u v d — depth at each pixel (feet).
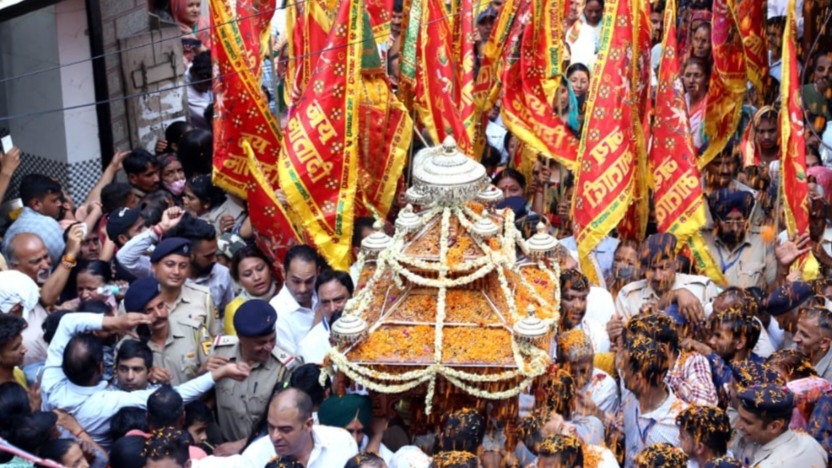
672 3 28.94
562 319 25.48
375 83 28.66
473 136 30.50
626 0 28.19
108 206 31.22
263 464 21.89
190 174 33.22
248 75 28.91
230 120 29.22
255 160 27.81
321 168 27.53
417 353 22.24
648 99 30.27
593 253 30.66
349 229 27.68
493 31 32.24
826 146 33.96
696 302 26.40
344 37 27.48
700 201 29.01
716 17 32.12
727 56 32.17
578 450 20.35
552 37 30.01
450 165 23.21
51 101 38.01
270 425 21.02
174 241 25.76
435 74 29.48
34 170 38.40
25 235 27.96
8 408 22.02
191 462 21.47
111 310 26.27
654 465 20.15
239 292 28.86
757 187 32.65
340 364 22.11
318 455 21.59
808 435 22.24
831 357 25.04
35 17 37.47
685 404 22.94
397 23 33.71
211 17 28.78
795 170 28.86
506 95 30.55
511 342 22.33
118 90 38.32
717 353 24.71
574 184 28.89
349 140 27.61
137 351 23.72
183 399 23.71
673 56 28.91
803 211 28.76
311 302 27.32
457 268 22.80
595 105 28.35
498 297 23.00
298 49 29.17
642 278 27.55
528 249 24.67
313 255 26.37
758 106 35.12
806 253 28.96
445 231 23.11
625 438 23.68
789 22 28.86
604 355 25.63
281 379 24.50
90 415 23.41
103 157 38.55
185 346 25.70
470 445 21.21
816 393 23.50
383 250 23.12
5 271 26.45
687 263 28.68
